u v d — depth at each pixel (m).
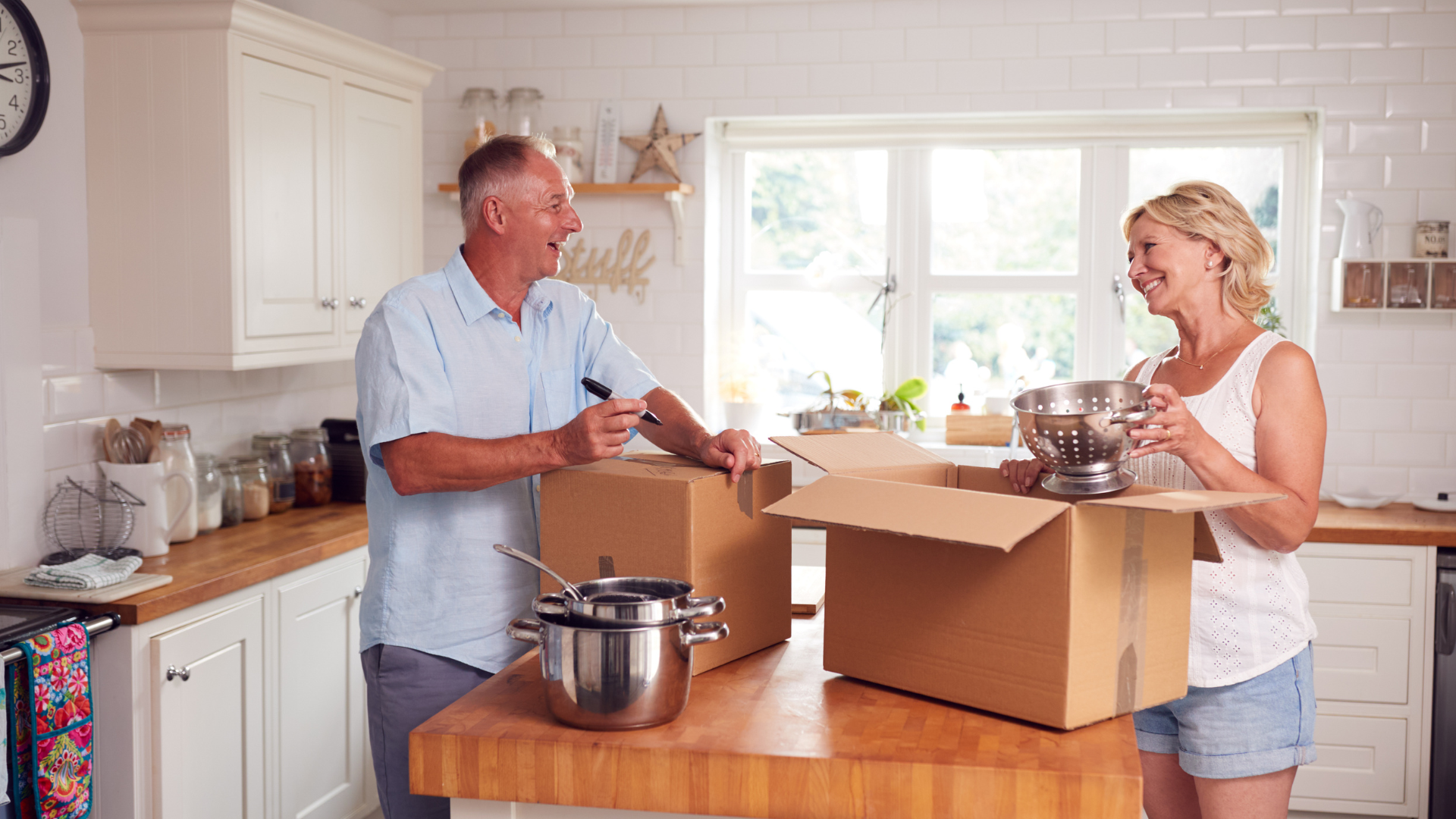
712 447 1.57
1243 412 1.79
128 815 2.40
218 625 2.62
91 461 2.86
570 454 1.56
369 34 4.09
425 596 1.91
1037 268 4.26
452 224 4.25
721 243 4.39
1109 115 4.04
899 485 1.38
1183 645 1.42
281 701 2.88
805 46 4.01
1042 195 4.23
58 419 2.75
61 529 2.67
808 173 4.37
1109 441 1.44
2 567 2.59
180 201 2.85
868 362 4.39
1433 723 3.30
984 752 1.24
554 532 1.57
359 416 1.82
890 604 1.44
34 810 2.16
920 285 4.32
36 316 2.68
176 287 2.87
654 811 1.27
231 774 2.69
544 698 1.45
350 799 3.22
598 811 1.33
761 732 1.31
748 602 1.59
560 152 4.05
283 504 3.40
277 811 2.87
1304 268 4.02
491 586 1.92
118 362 2.90
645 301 4.18
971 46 3.91
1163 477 1.86
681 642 1.32
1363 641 3.32
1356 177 3.74
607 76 4.12
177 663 2.49
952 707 1.39
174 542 2.96
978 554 1.35
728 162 4.35
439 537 1.90
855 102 3.99
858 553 1.47
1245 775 1.77
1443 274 3.64
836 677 1.51
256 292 2.93
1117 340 4.20
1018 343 4.23
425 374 1.77
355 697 3.23
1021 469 1.62
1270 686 1.78
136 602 2.36
